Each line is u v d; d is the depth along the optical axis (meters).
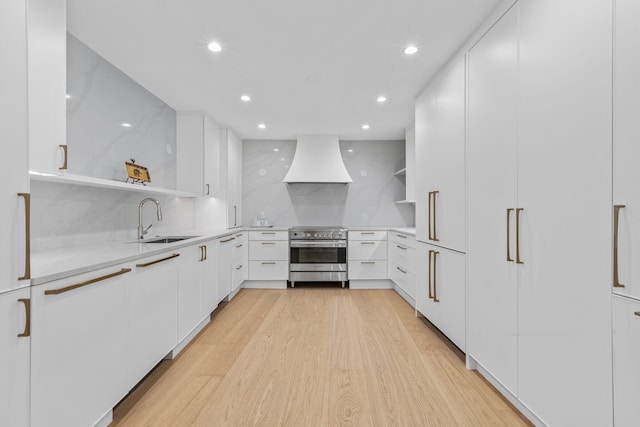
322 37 2.16
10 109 1.04
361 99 3.32
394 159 5.12
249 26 2.02
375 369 2.14
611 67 1.08
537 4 1.45
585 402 1.20
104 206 2.46
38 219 1.89
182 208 3.84
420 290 3.11
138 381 1.78
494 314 1.83
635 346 1.01
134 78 2.80
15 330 1.04
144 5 1.79
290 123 4.17
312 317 3.22
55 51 1.58
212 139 3.95
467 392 1.86
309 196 5.11
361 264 4.46
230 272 3.72
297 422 1.59
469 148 2.13
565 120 1.29
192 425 1.56
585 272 1.19
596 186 1.14
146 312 1.86
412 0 1.78
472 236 2.09
